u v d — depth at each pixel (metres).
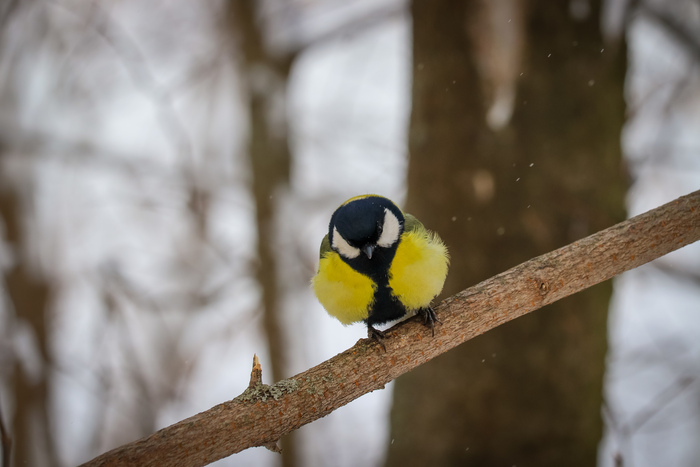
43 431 9.59
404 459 7.86
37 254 10.31
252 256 10.67
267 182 9.99
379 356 4.39
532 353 7.42
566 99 7.45
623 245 4.79
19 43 10.77
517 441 7.47
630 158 9.99
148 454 3.75
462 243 7.61
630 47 7.91
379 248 5.23
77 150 10.88
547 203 7.46
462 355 7.56
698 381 9.77
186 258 12.05
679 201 4.90
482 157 7.55
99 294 10.63
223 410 3.96
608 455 8.27
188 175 11.53
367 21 10.41
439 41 7.64
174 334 11.46
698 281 10.27
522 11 7.36
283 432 4.06
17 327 9.88
